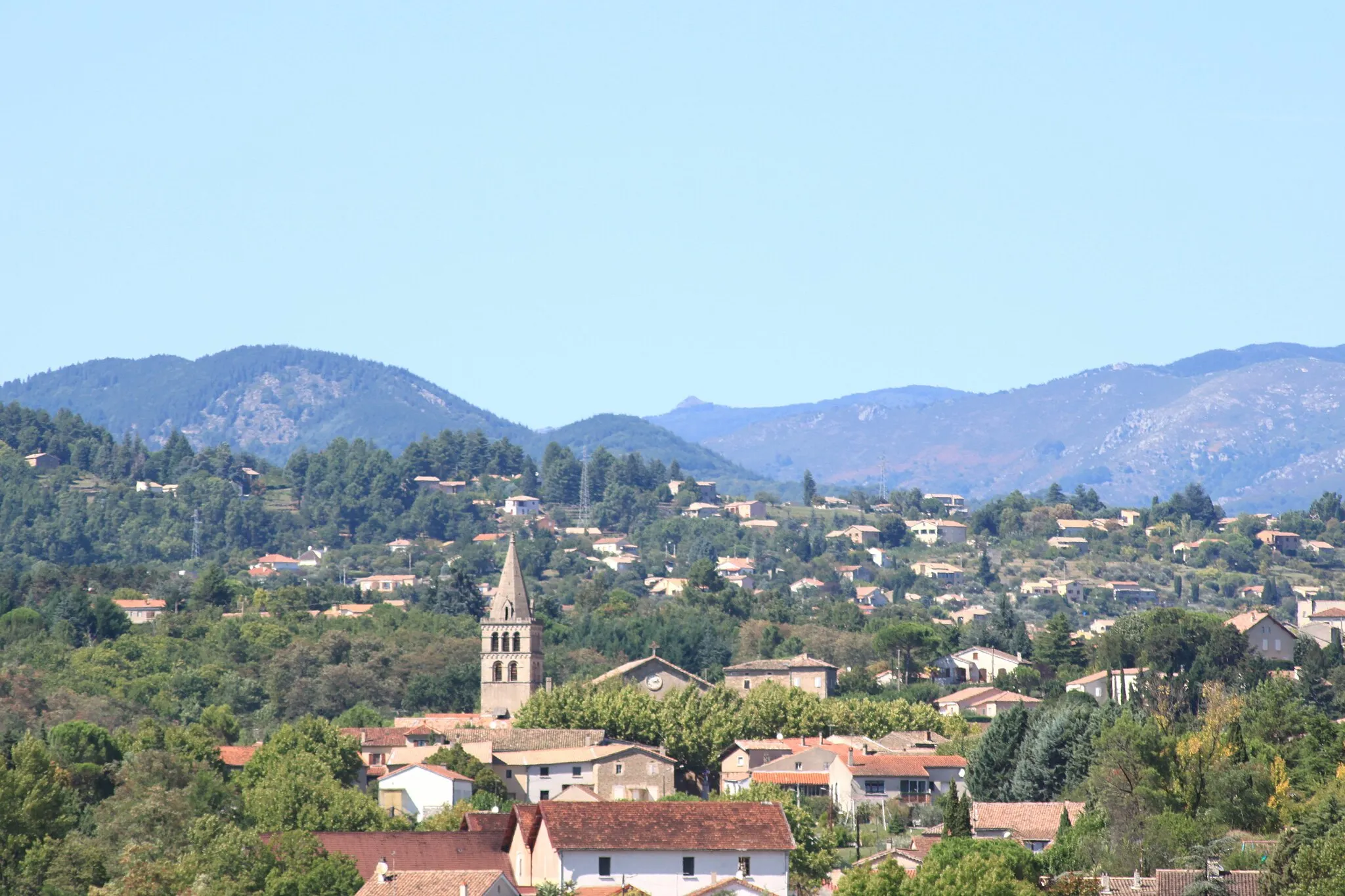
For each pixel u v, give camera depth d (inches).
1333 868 6501.0
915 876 6806.1
